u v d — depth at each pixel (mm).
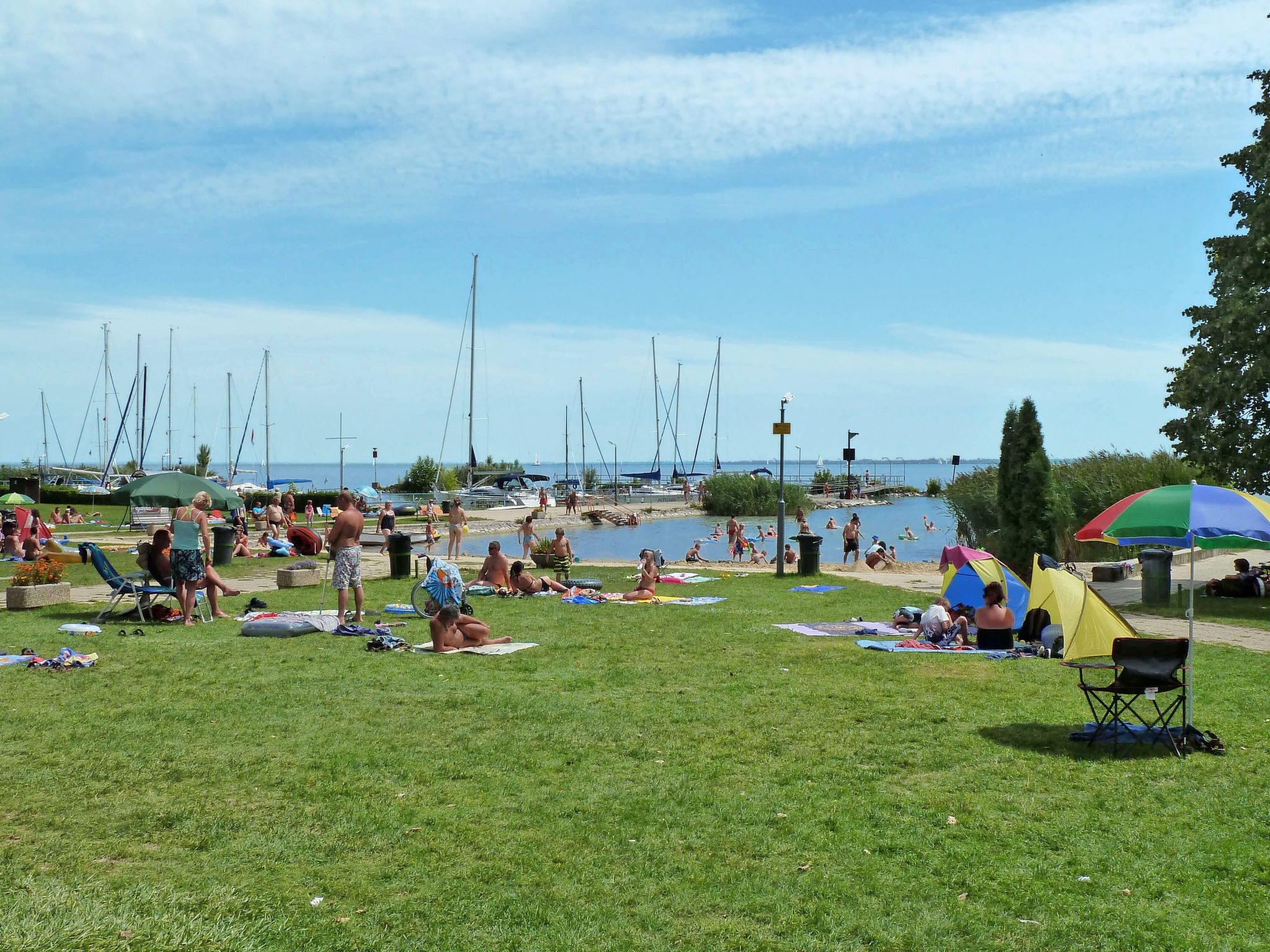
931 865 5602
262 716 8773
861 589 20156
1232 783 7074
